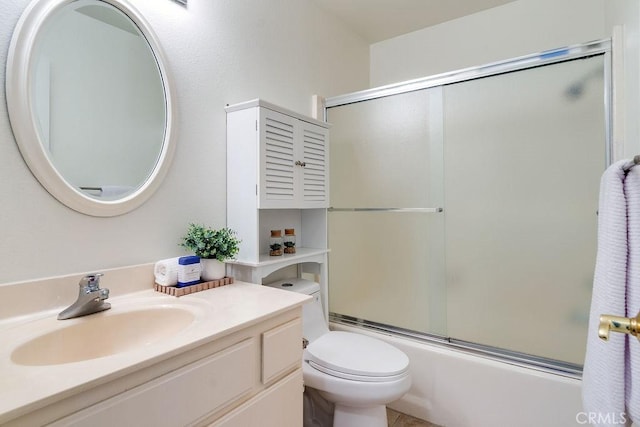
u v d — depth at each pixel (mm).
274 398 985
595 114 1520
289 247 1675
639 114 1110
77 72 1035
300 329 1102
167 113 1271
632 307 691
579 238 1600
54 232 983
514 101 1711
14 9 916
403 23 2414
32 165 930
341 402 1327
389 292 2086
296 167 1587
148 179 1214
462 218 1886
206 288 1219
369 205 2141
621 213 719
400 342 1838
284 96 1857
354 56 2525
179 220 1317
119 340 968
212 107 1447
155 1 1246
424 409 1710
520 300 1746
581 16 1981
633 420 685
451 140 1891
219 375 822
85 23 1059
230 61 1535
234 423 854
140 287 1167
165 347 716
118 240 1133
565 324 1639
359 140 2156
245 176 1432
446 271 1934
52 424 559
